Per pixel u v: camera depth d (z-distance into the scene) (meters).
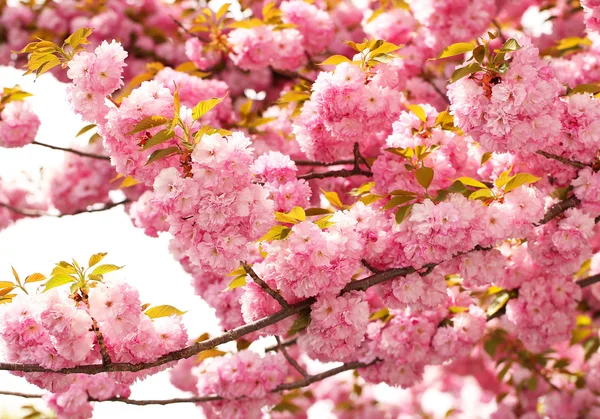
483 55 4.01
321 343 4.26
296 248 3.94
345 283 4.10
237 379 5.68
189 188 3.69
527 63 4.04
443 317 5.75
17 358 3.94
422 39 6.93
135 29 8.55
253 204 3.79
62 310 3.80
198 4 9.13
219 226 3.73
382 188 4.94
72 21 8.38
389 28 6.89
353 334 4.27
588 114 4.45
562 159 4.58
